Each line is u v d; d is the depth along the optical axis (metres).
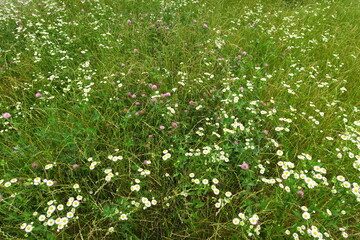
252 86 3.09
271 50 4.38
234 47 4.06
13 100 2.87
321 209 1.89
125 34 4.22
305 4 6.84
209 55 3.80
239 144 2.37
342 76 3.70
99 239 1.85
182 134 2.66
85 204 2.07
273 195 2.09
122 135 2.62
